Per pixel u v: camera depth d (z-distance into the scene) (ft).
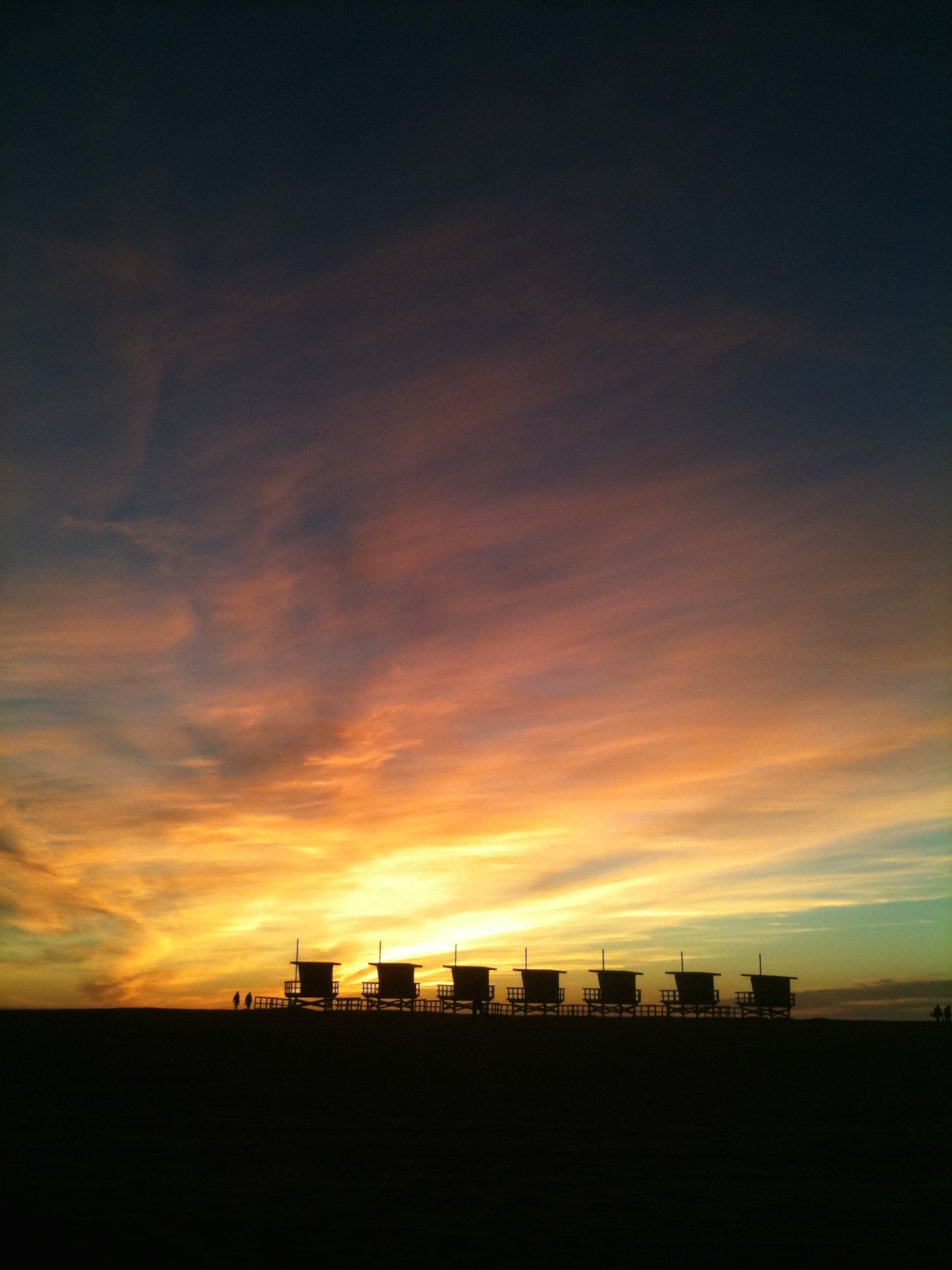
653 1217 47.55
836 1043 160.66
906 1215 49.01
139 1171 55.67
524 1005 233.96
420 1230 43.93
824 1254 41.75
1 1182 51.39
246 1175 55.57
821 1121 92.68
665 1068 131.34
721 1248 42.24
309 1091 105.81
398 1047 150.51
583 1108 97.60
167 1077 115.65
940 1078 124.06
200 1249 40.27
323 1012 212.23
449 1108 95.25
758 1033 176.96
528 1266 39.14
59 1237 41.32
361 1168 58.34
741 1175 59.21
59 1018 180.24
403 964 226.38
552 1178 56.80
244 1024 176.96
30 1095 99.45
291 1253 40.04
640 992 241.76
